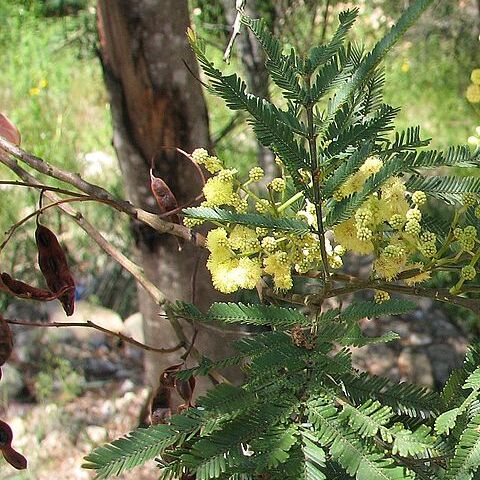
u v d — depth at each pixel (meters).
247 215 0.33
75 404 1.33
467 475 0.28
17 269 1.62
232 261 0.36
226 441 0.28
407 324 1.49
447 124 2.12
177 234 0.42
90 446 1.23
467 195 0.37
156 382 0.83
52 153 1.84
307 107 0.32
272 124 0.32
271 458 0.27
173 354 0.79
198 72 0.74
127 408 1.32
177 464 0.29
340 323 0.32
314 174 0.32
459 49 2.24
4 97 2.22
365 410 0.29
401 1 1.79
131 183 0.76
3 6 2.44
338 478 0.29
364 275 1.38
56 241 0.44
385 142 0.39
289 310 0.33
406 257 0.36
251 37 1.09
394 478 0.27
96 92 2.25
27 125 1.96
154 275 0.77
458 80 2.22
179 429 0.29
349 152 0.34
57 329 1.49
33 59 2.29
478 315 0.35
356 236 0.35
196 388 0.75
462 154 0.36
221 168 0.39
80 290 1.62
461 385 0.33
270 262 0.36
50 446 1.24
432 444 0.29
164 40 0.71
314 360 0.31
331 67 0.33
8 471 1.18
